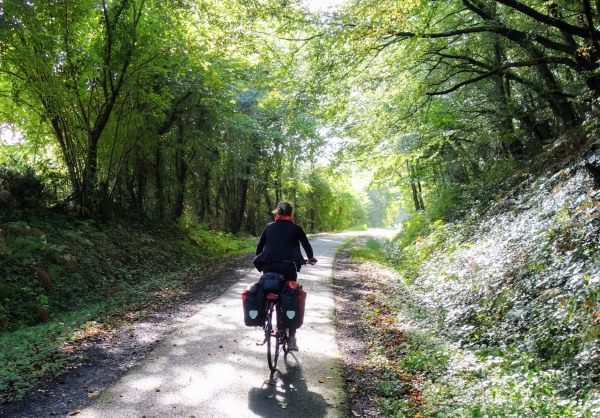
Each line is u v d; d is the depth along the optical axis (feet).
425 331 25.45
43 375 18.62
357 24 34.12
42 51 38.96
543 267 24.97
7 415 15.05
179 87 62.28
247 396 16.75
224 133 87.92
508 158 56.44
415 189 114.32
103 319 28.30
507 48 44.70
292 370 19.49
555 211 29.40
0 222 36.58
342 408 15.94
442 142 55.42
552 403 14.40
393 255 65.62
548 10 35.35
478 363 19.25
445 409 14.78
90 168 48.47
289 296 18.34
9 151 52.75
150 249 51.11
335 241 104.68
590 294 19.58
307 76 39.93
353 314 30.45
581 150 34.45
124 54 47.26
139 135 57.16
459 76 52.08
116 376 18.63
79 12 41.24
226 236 87.30
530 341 20.56
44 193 45.21
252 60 42.27
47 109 41.93
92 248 41.37
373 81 41.98
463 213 53.93
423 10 33.24
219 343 23.07
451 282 33.19
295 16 36.09
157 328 26.25
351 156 55.31
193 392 17.01
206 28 42.78
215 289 39.14
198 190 97.19
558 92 42.47
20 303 28.66
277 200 143.43
